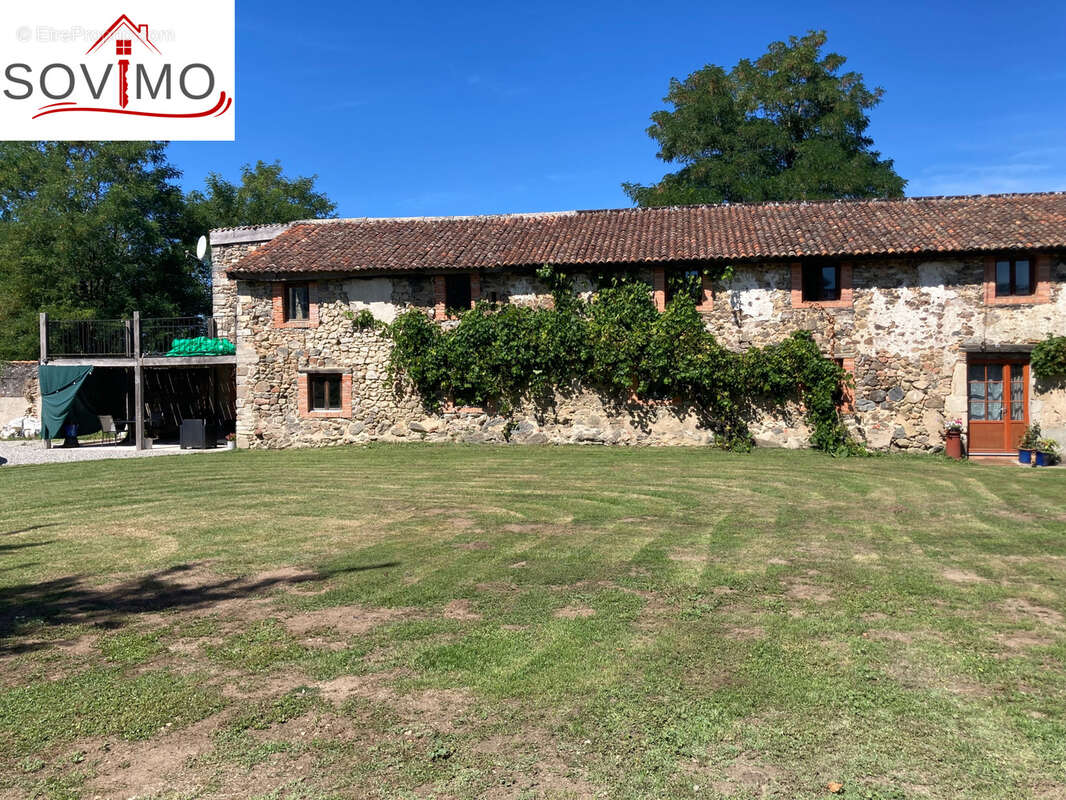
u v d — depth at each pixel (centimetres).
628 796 298
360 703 381
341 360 1714
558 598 546
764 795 297
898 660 425
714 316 1548
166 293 3350
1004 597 539
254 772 318
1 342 2884
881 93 3042
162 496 1082
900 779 307
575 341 1576
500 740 342
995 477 1178
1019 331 1429
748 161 2923
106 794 303
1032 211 1514
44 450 1961
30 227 2972
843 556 665
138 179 3228
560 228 1753
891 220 1562
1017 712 362
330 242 1798
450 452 1550
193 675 419
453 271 1623
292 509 947
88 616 525
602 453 1486
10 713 373
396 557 680
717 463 1336
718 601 534
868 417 1492
